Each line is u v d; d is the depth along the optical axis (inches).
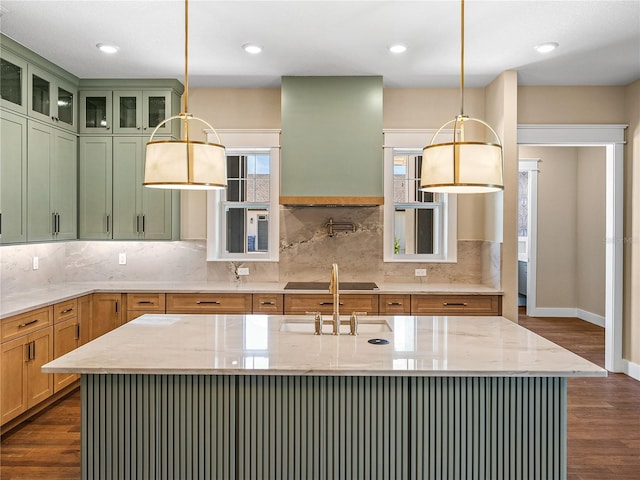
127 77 181.3
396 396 83.4
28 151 154.3
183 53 157.3
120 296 174.9
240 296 173.5
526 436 84.0
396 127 195.2
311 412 83.7
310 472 83.7
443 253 201.2
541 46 149.9
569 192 300.2
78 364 79.5
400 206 200.7
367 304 172.9
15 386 132.9
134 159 184.5
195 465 83.7
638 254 181.9
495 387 83.8
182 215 197.0
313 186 178.2
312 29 138.9
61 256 191.6
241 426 83.6
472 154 83.9
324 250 195.9
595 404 160.1
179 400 83.5
